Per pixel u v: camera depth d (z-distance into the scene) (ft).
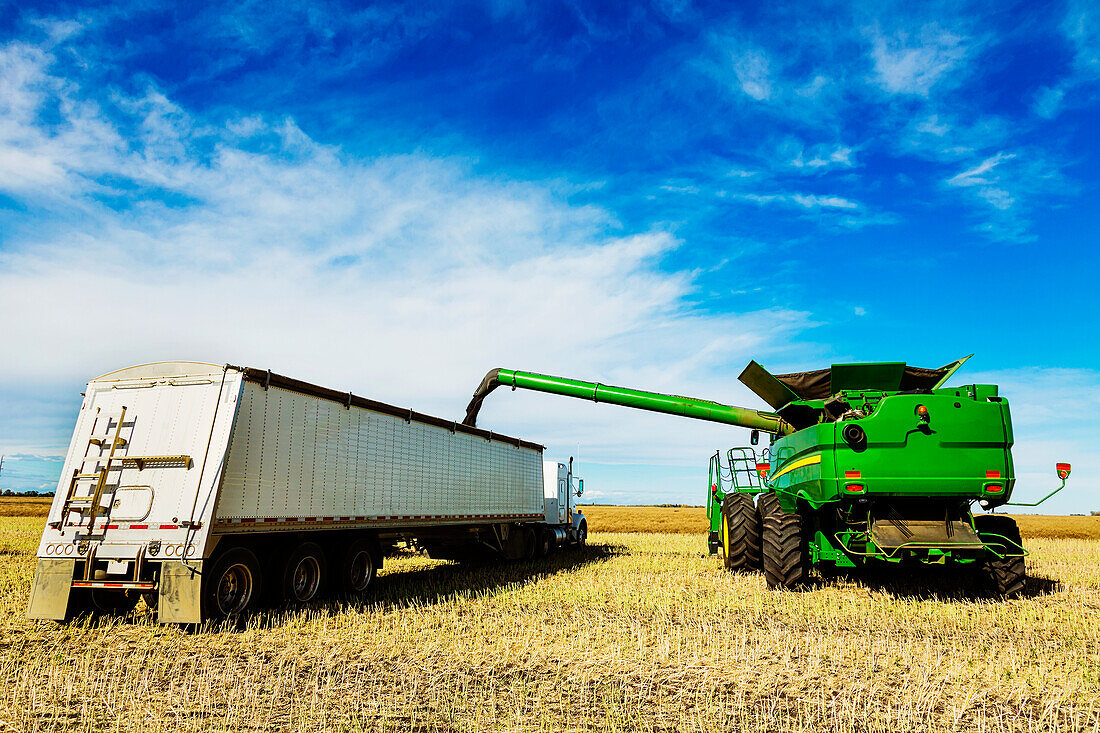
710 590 39.34
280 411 33.81
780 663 23.61
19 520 140.36
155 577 30.58
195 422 31.09
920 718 18.34
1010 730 17.60
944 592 38.47
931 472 34.06
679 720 18.31
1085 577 46.68
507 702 19.81
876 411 34.86
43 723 18.02
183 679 22.22
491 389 60.03
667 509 301.63
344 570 38.37
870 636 27.91
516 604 35.83
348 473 38.47
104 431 32.14
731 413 50.21
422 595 39.47
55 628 29.71
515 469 63.00
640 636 27.27
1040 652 25.17
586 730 17.57
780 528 38.63
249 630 29.19
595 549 76.89
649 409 52.90
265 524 32.27
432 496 47.39
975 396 34.60
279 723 18.06
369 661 24.35
